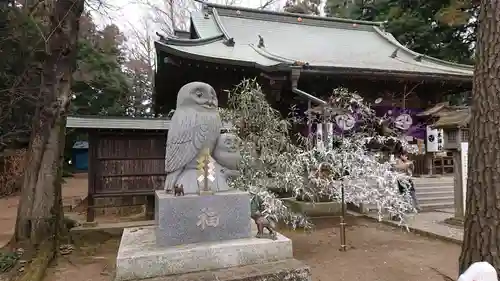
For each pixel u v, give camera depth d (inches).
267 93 419.2
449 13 587.2
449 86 499.5
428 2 671.8
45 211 235.1
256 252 147.9
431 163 531.5
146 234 173.2
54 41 247.9
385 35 665.0
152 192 310.2
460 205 303.0
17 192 609.9
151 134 313.4
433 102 517.7
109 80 865.5
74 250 243.0
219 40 489.1
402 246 245.3
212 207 152.9
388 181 237.8
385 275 187.2
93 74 814.5
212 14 600.1
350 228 304.2
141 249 141.6
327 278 184.2
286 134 278.2
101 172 301.0
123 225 278.5
